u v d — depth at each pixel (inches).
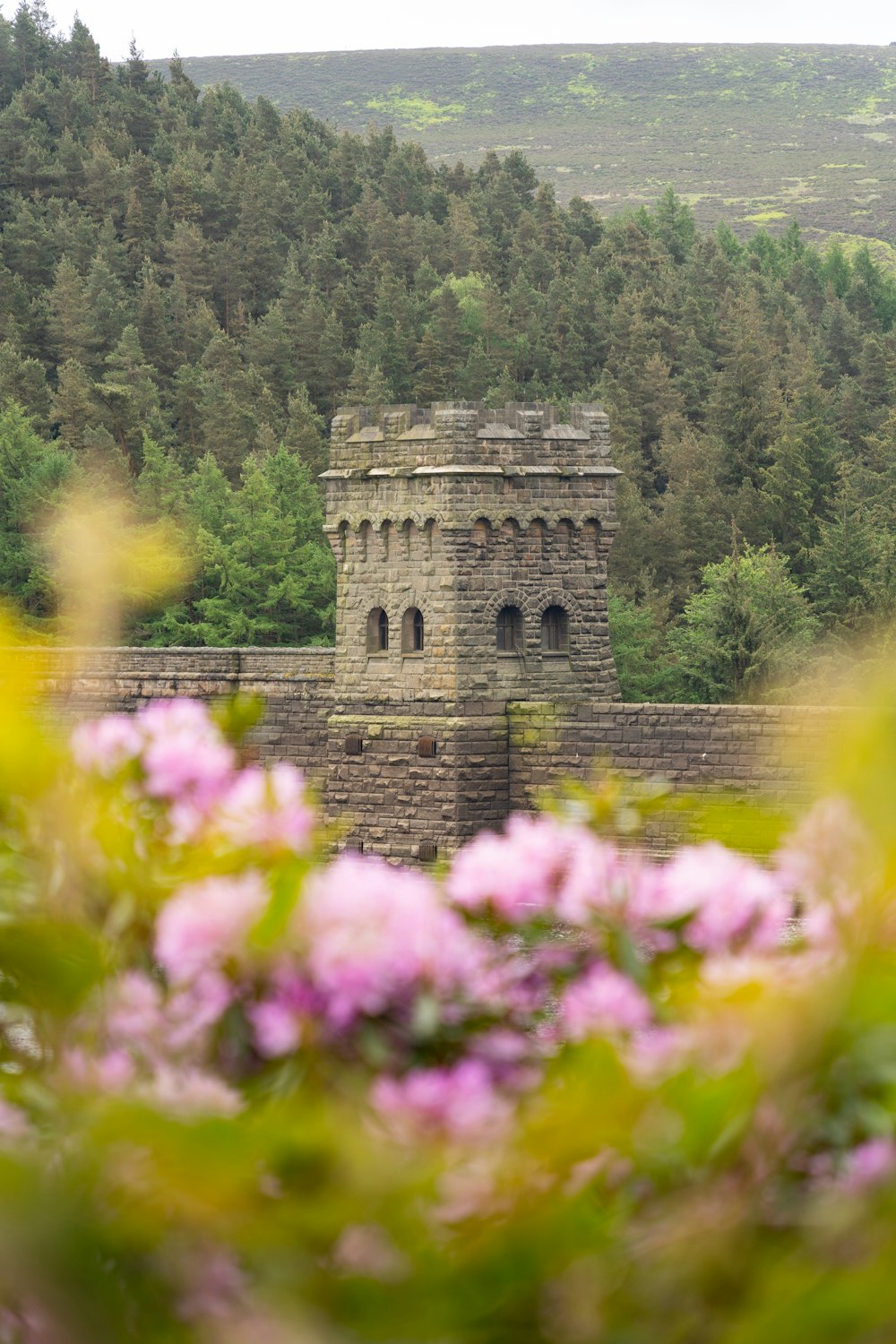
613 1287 392.5
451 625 4943.4
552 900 537.6
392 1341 394.0
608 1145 406.3
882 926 397.4
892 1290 354.6
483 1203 410.3
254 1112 452.4
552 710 4832.7
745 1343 361.7
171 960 482.3
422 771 4965.6
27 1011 481.7
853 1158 406.0
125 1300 395.5
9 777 494.3
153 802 536.7
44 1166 405.1
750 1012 406.3
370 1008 488.1
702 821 534.9
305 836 532.1
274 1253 400.8
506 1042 498.6
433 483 4960.6
